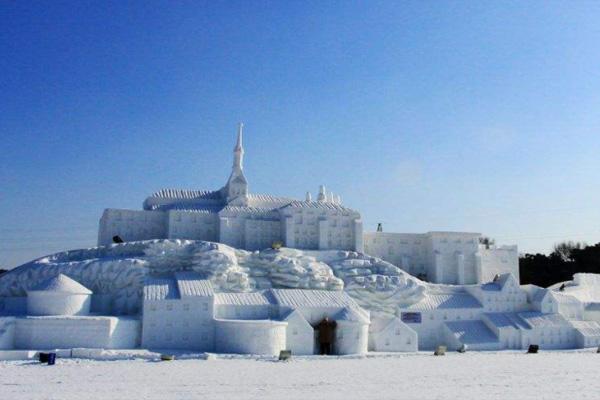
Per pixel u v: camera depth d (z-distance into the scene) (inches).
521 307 4500.5
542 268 7765.8
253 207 5128.0
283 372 2556.6
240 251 4340.6
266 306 3688.5
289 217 4926.2
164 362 2896.2
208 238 4958.2
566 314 4559.5
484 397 1964.8
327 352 3587.6
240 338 3326.8
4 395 1860.2
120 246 4197.8
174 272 4082.2
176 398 1850.4
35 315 3358.8
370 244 5285.4
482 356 3592.5
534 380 2399.1
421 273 5300.2
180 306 3494.1
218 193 5477.4
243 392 1984.5
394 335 3895.2
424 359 3344.0
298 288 4153.5
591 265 7514.8
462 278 5187.0
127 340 3383.4
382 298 4288.9
